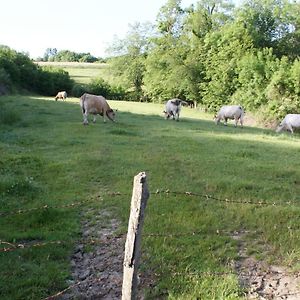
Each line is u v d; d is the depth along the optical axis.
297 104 31.11
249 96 34.75
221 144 15.72
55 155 12.53
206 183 9.44
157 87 52.09
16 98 39.97
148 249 6.05
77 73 82.12
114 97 59.19
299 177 10.49
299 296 5.13
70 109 28.88
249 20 40.06
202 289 5.05
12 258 5.73
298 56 38.03
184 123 24.86
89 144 14.40
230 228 7.01
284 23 40.12
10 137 15.61
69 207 7.85
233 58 39.16
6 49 57.16
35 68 58.41
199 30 48.97
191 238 6.48
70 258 6.02
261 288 5.30
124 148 13.80
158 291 5.07
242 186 9.32
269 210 7.67
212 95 41.03
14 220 7.10
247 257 6.09
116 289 5.26
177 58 48.16
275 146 16.09
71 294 5.11
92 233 6.87
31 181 9.20
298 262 5.88
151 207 7.79
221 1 50.03
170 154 12.90
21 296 4.91
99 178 9.98
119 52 64.50
